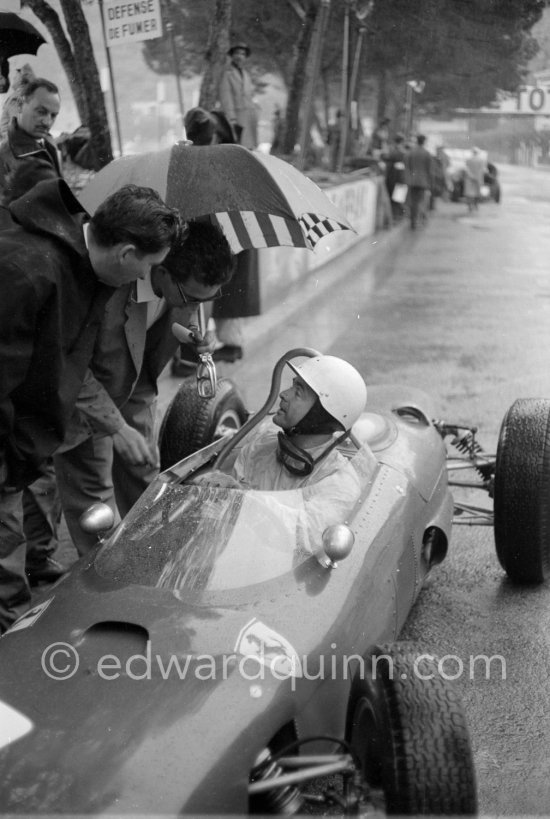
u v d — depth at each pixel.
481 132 60.03
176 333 4.96
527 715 3.95
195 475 4.09
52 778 2.54
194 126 8.22
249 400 8.33
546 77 40.75
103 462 4.83
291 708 2.96
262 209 4.51
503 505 4.79
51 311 3.45
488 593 5.03
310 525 3.58
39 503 4.99
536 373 9.57
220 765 2.65
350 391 3.88
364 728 2.96
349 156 27.11
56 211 3.47
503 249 20.61
